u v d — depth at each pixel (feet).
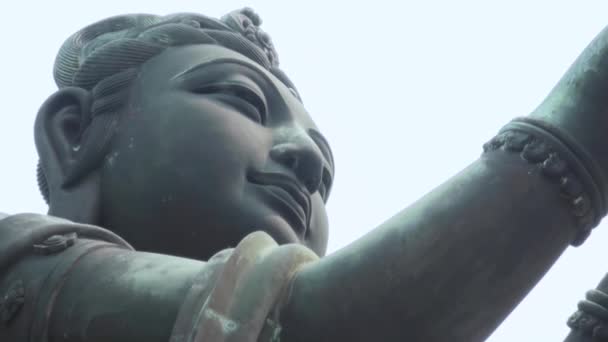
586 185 21.90
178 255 28.76
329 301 22.02
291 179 29.60
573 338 23.59
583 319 23.54
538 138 22.12
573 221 21.99
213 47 31.68
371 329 21.74
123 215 28.96
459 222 21.65
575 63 22.99
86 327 23.66
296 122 30.99
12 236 25.03
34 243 24.95
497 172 21.98
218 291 22.12
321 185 31.73
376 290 21.74
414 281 21.58
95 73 31.35
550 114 22.45
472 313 21.58
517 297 21.75
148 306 23.22
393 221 22.18
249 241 22.93
